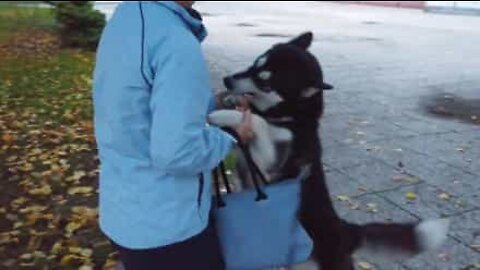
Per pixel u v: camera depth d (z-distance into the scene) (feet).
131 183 6.35
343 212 14.05
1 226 13.83
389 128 21.42
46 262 12.11
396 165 17.43
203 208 6.61
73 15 40.19
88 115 23.68
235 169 9.02
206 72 6.11
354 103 25.27
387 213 14.05
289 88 8.18
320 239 8.53
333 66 35.12
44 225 13.84
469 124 22.00
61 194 15.75
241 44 44.37
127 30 6.09
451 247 12.29
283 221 7.66
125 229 6.49
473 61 37.83
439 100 26.09
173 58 5.86
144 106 6.14
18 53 38.06
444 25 64.23
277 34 52.42
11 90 27.89
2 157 18.62
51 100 26.20
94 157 18.69
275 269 8.81
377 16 77.36
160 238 6.40
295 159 8.32
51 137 20.83
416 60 37.96
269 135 8.21
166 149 5.84
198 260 6.73
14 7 68.49
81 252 12.35
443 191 15.43
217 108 8.73
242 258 7.61
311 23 65.16
